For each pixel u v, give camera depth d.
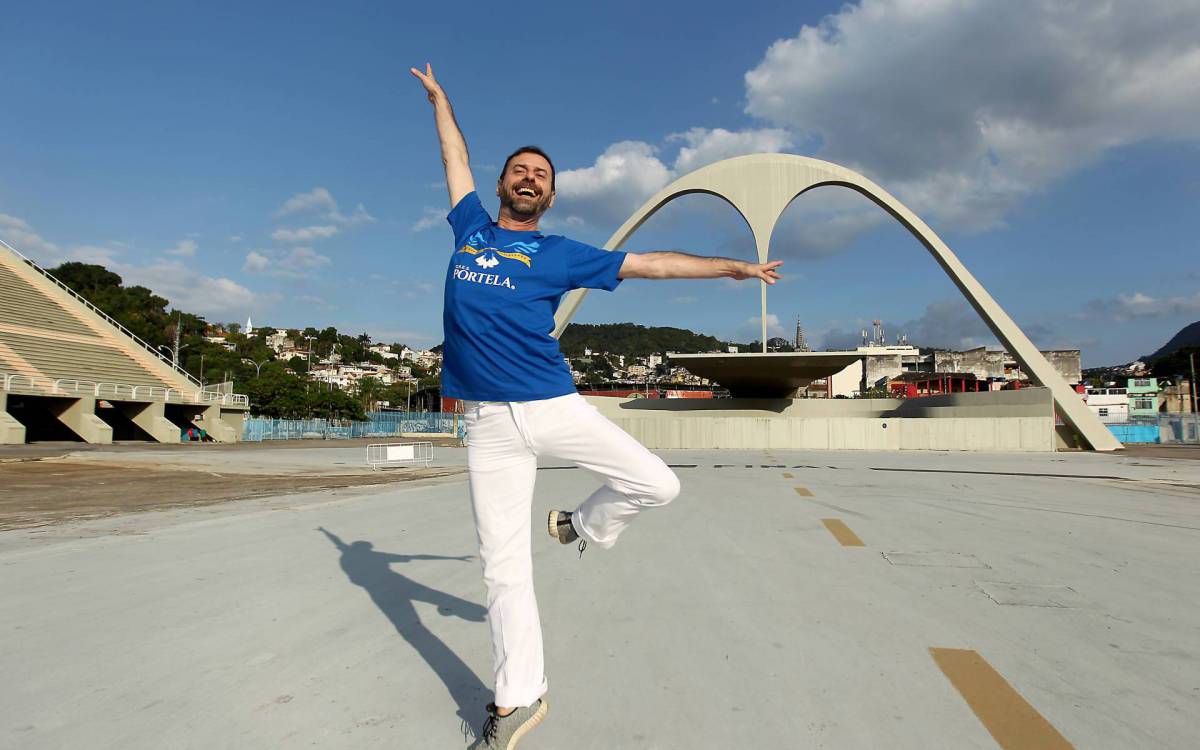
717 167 33.19
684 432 27.17
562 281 2.07
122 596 3.34
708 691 2.23
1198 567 4.30
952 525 5.95
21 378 26.94
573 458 2.04
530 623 1.93
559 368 2.07
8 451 21.19
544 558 4.43
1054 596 3.50
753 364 29.73
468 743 1.85
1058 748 1.84
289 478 12.56
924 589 3.63
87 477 12.78
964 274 28.52
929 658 2.56
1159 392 61.34
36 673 2.31
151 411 33.12
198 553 4.46
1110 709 2.12
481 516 2.03
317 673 2.36
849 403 32.44
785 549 4.77
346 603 3.25
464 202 2.46
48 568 3.97
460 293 2.04
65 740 1.82
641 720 2.01
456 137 2.67
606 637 2.79
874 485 9.91
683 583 3.74
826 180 32.00
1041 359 27.06
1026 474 12.69
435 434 58.78
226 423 39.31
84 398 29.06
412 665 2.45
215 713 2.01
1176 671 2.45
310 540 4.99
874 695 2.21
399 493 8.71
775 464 15.55
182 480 12.07
